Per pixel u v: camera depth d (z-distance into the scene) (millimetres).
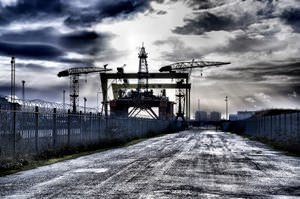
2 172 13555
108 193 9516
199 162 17281
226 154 21969
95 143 27219
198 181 11602
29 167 15086
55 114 20500
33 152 17719
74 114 23375
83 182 11250
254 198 9148
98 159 18609
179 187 10492
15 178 12070
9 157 15305
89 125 26578
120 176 12547
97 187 10375
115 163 16688
